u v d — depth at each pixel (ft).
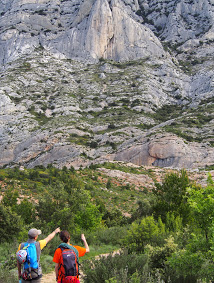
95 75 516.73
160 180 227.61
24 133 365.40
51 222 73.72
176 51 621.31
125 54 584.81
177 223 65.57
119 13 614.34
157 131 323.98
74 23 623.77
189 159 281.74
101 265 31.55
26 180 178.29
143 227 50.39
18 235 62.75
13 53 570.46
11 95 426.10
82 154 314.14
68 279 20.45
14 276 33.71
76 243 68.08
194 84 505.25
